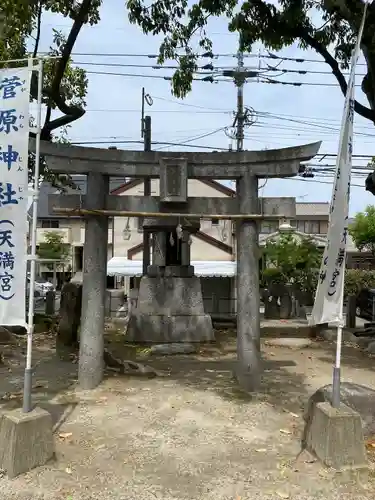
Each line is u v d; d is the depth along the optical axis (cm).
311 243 2156
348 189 487
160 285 1223
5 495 408
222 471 459
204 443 525
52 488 421
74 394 698
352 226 3106
